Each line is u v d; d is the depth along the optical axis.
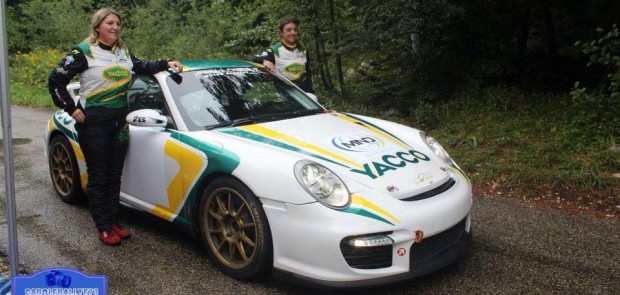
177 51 11.46
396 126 4.05
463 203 3.19
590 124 5.99
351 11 7.92
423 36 7.89
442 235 3.05
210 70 4.11
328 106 7.97
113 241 3.76
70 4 17.03
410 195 3.00
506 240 3.77
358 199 2.87
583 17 7.60
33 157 6.57
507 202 4.60
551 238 3.79
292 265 2.90
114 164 3.79
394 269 2.83
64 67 3.52
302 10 8.12
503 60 8.02
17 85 14.02
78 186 4.53
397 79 8.48
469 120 6.94
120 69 3.68
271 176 2.95
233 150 3.19
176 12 13.71
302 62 5.73
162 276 3.28
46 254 3.63
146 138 3.73
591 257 3.47
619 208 4.33
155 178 3.69
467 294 2.99
